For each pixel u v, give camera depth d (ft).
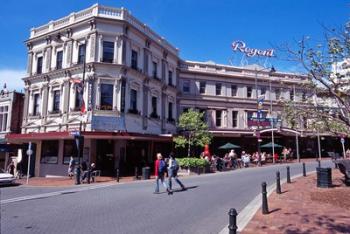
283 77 134.62
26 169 92.12
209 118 121.60
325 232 23.76
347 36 36.99
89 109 81.00
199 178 69.15
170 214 32.63
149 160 96.43
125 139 85.97
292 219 27.73
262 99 118.11
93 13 85.66
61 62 91.97
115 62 84.74
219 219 30.01
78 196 46.85
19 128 108.17
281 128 122.93
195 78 121.70
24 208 37.55
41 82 95.40
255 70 130.00
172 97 113.29
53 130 88.33
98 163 82.84
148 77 95.35
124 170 85.61
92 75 82.43
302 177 60.39
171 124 110.42
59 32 92.22
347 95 38.70
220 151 122.01
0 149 100.17
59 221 30.27
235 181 59.72
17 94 108.58
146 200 41.27
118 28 86.43
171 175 47.73
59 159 86.48
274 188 47.34
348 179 46.65
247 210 32.50
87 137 75.72
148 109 96.17
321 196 37.78
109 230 26.78
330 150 145.79
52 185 65.92
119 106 83.35
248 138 126.72
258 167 98.37
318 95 43.75
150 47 99.40
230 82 127.44
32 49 99.91
